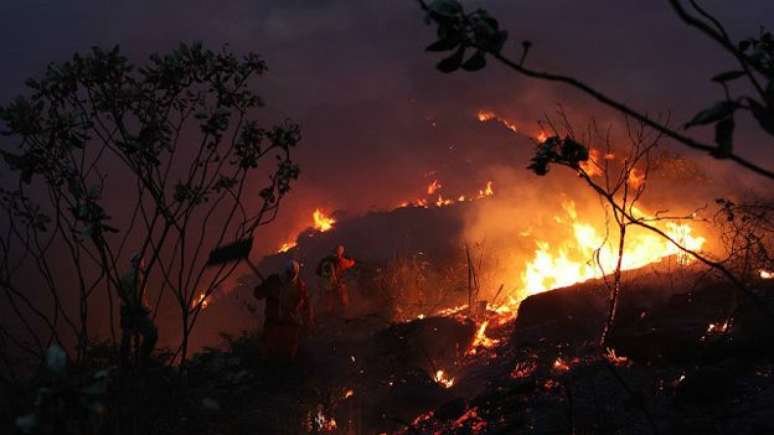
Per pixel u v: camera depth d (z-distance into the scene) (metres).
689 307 7.09
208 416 7.17
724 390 5.36
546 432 5.55
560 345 8.12
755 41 2.40
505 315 11.48
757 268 7.34
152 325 5.57
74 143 4.63
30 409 4.10
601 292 8.93
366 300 13.38
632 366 6.62
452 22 1.72
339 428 7.93
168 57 4.89
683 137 1.64
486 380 8.16
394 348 9.84
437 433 6.63
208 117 5.00
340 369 9.57
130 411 4.63
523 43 1.71
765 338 5.97
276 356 9.88
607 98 1.66
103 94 4.79
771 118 1.61
